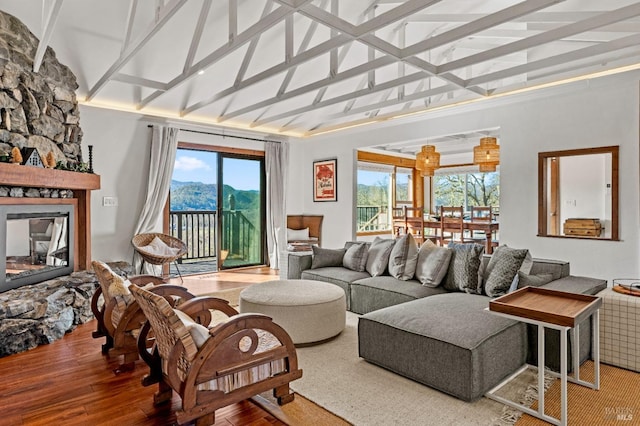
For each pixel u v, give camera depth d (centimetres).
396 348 256
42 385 245
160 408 219
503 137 497
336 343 320
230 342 201
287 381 224
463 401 222
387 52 322
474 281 333
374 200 894
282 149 719
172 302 288
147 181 559
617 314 268
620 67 412
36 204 371
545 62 361
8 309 296
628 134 405
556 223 597
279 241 703
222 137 649
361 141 660
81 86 471
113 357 289
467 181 951
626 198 409
